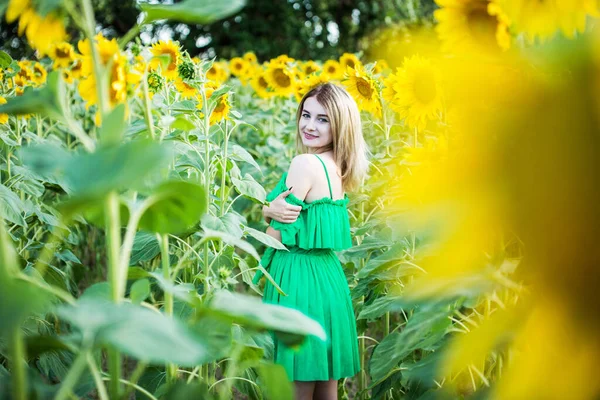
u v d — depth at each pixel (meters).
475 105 0.55
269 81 4.60
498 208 0.54
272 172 4.66
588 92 0.52
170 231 1.17
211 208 2.31
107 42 1.37
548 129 0.52
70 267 3.56
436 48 0.58
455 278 0.64
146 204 1.06
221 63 6.80
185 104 2.35
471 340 0.67
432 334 1.49
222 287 2.06
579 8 0.63
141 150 0.79
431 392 1.45
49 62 6.33
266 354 2.08
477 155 0.54
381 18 15.02
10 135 3.29
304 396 2.49
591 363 0.55
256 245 4.21
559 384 0.56
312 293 2.54
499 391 0.58
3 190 2.40
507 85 0.54
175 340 0.80
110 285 1.01
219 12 0.96
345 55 4.78
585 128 0.52
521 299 0.68
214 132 2.49
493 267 0.74
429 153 0.59
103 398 1.04
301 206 2.60
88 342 0.80
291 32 15.91
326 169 2.66
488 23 0.77
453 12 0.79
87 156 0.81
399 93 2.12
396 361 1.66
